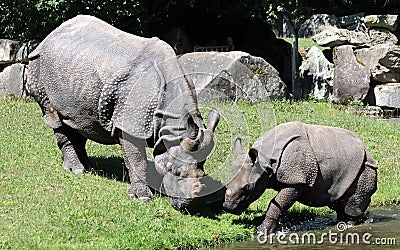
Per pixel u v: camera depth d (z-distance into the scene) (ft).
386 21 80.12
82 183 39.17
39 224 32.42
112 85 36.81
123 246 30.25
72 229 32.04
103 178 40.70
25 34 69.10
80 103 38.52
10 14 70.69
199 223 34.24
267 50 84.53
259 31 85.61
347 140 35.83
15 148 45.68
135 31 71.10
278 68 83.71
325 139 35.22
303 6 96.73
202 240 32.19
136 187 37.14
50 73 40.27
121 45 38.11
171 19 80.33
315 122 59.88
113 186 39.01
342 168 35.14
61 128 41.50
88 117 38.63
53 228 32.09
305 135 34.81
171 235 31.96
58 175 40.42
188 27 82.53
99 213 34.14
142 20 71.61
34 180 39.11
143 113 35.70
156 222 33.45
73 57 39.01
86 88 37.88
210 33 84.23
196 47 78.59
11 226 32.09
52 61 40.11
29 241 30.07
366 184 35.68
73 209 34.53
